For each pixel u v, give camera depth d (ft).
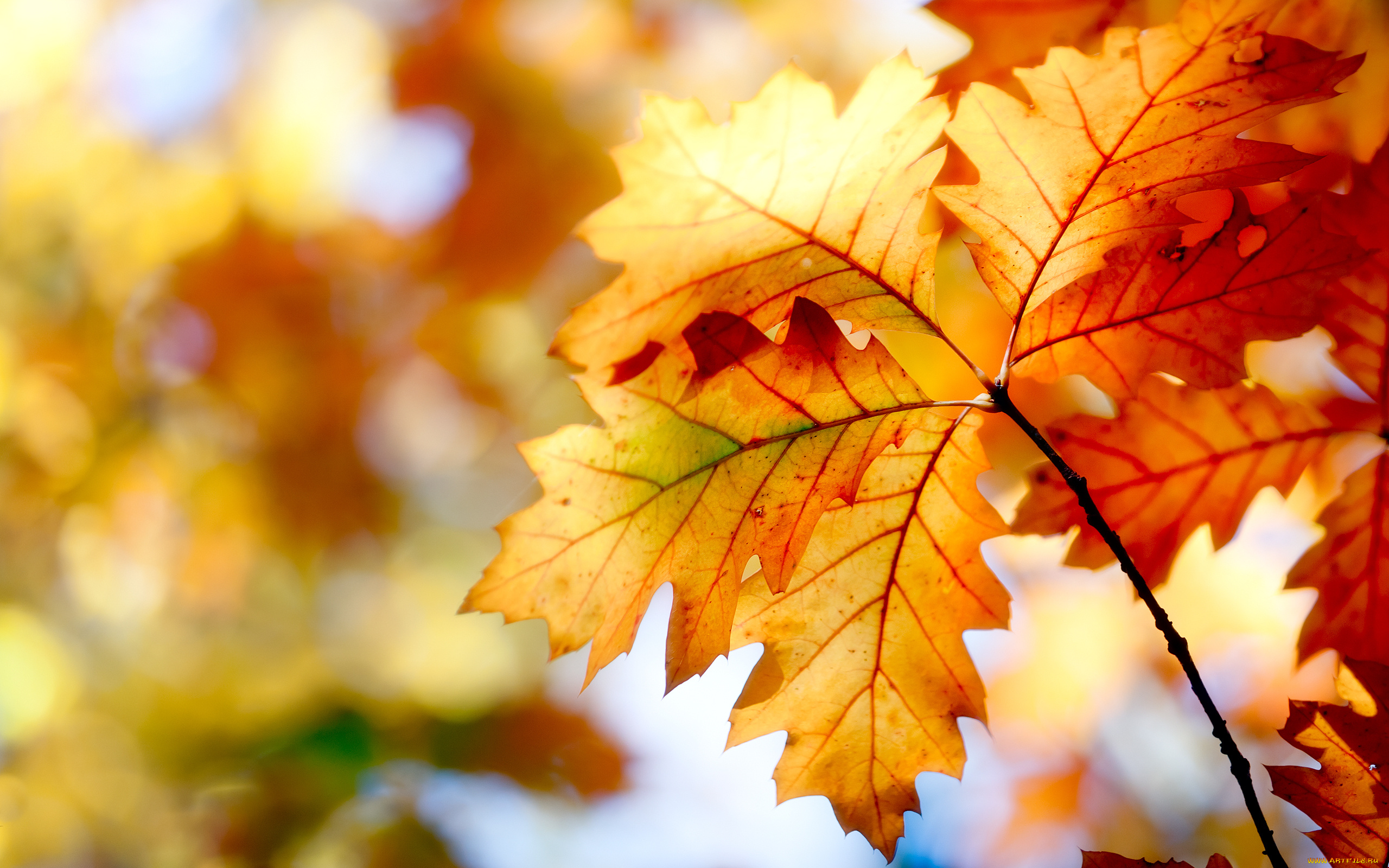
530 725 5.11
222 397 6.88
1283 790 2.65
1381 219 2.71
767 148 2.63
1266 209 2.82
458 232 5.98
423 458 7.32
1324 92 2.58
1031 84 2.61
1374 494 2.80
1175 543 2.81
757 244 2.67
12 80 6.93
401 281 6.50
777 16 5.14
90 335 6.86
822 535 2.74
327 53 6.24
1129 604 4.76
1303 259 2.65
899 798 2.75
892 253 2.68
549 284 6.07
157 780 5.81
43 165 6.91
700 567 2.70
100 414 6.92
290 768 4.72
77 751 6.30
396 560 7.59
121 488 7.09
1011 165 2.65
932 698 2.75
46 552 7.21
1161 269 2.67
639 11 5.37
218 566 7.28
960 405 2.69
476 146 5.78
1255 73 2.59
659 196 2.65
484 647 7.37
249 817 4.52
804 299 2.67
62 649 7.13
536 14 5.49
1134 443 2.82
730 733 2.76
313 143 6.48
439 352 6.64
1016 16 2.83
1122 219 2.66
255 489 7.06
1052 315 2.70
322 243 6.57
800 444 2.70
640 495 2.70
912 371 3.54
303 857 4.40
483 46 5.59
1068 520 2.82
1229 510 2.81
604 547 2.70
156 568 7.29
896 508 2.73
